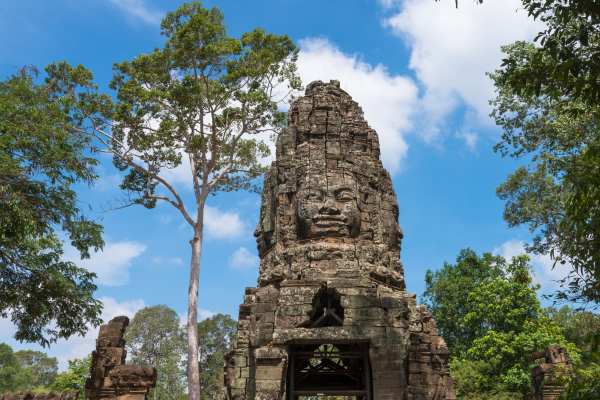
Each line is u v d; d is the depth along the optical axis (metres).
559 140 27.78
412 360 19.73
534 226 31.45
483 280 53.75
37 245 22.83
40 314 23.20
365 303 18.56
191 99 28.17
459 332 53.50
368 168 22.72
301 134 23.44
